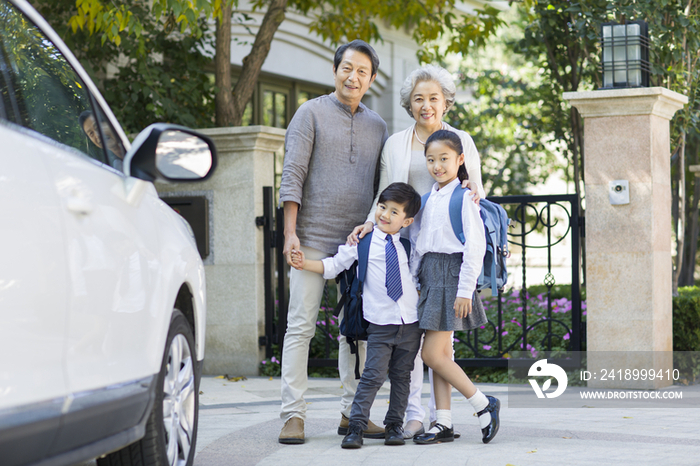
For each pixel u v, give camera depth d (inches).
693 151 344.8
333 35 369.1
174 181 97.9
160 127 93.5
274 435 153.9
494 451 135.6
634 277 218.8
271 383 239.3
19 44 87.4
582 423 165.9
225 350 261.3
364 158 156.2
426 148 144.5
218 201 262.1
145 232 99.8
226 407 194.7
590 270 223.9
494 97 459.8
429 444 143.3
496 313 284.4
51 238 72.1
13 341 64.9
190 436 118.0
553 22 286.4
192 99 295.6
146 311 94.2
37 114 87.7
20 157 70.1
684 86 267.1
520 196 240.8
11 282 65.1
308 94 449.7
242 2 390.0
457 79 469.4
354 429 139.9
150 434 99.0
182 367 116.8
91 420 77.0
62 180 77.4
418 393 153.8
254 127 253.8
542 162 465.1
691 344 240.7
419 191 151.9
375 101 467.5
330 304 297.6
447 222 139.4
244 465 126.5
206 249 262.7
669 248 231.1
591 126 224.1
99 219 84.5
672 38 261.6
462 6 495.5
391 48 464.1
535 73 433.1
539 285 366.6
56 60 97.5
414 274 143.8
